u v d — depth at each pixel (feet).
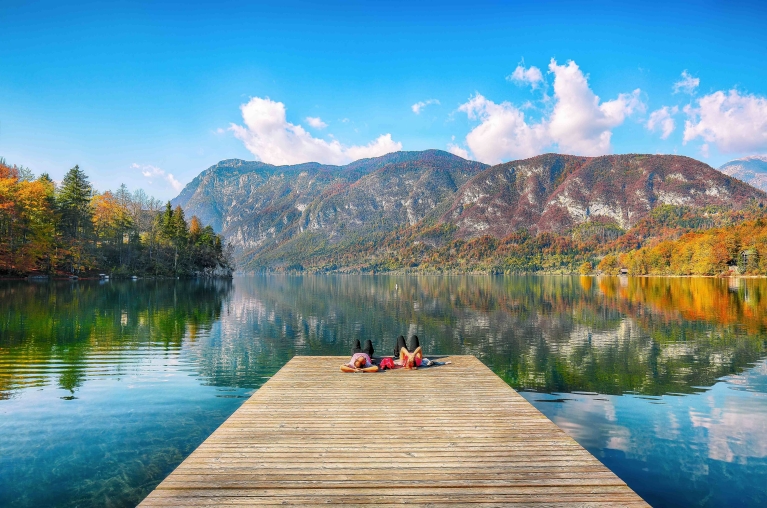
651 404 35.65
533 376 45.47
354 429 21.29
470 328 82.79
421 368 37.01
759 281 301.84
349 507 13.71
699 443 27.40
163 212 368.48
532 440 19.84
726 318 95.66
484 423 22.33
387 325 86.94
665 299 152.56
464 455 18.06
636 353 57.52
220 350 57.72
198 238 410.72
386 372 35.47
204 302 135.23
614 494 14.70
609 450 26.37
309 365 38.42
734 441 27.71
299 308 125.29
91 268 279.08
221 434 20.49
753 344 63.87
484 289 254.68
